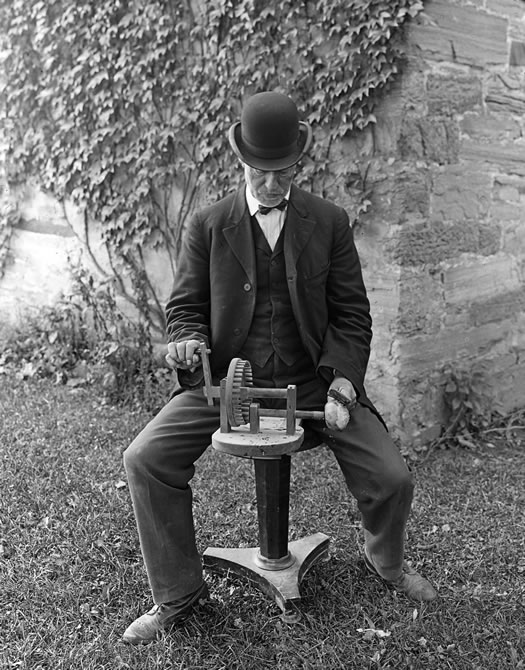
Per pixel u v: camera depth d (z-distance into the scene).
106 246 5.55
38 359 5.74
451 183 4.14
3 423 4.52
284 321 2.52
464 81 4.09
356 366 2.48
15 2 5.61
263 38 4.27
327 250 2.53
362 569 2.88
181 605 2.48
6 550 3.01
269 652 2.39
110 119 5.26
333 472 3.82
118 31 5.05
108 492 3.53
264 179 2.30
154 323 5.41
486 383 4.47
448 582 2.82
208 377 2.31
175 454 2.39
